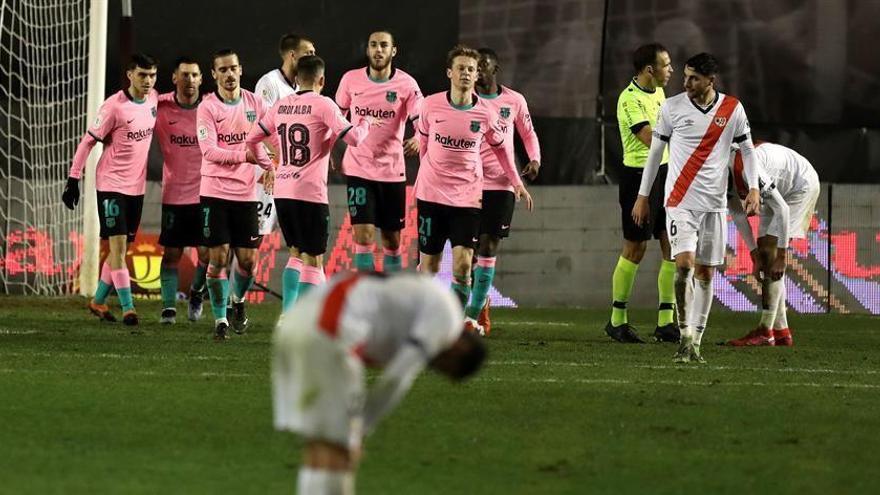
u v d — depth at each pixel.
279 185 37.31
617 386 28.80
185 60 42.06
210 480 18.92
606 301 56.19
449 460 20.64
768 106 55.38
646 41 54.78
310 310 14.79
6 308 46.88
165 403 25.27
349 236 55.03
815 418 25.08
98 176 42.06
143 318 44.75
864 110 55.72
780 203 39.06
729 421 24.50
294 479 19.06
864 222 56.06
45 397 25.75
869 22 55.44
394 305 14.75
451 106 37.69
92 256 51.47
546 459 20.83
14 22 53.28
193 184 42.22
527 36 54.56
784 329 40.44
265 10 54.03
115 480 18.80
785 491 18.91
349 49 54.25
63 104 53.91
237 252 38.59
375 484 18.91
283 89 41.44
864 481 19.66
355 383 14.65
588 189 55.69
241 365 31.12
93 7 50.38
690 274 33.72
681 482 19.36
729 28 54.91
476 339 14.92
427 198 38.12
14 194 53.28
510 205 40.78
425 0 54.25
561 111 55.12
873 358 36.66
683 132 33.22
